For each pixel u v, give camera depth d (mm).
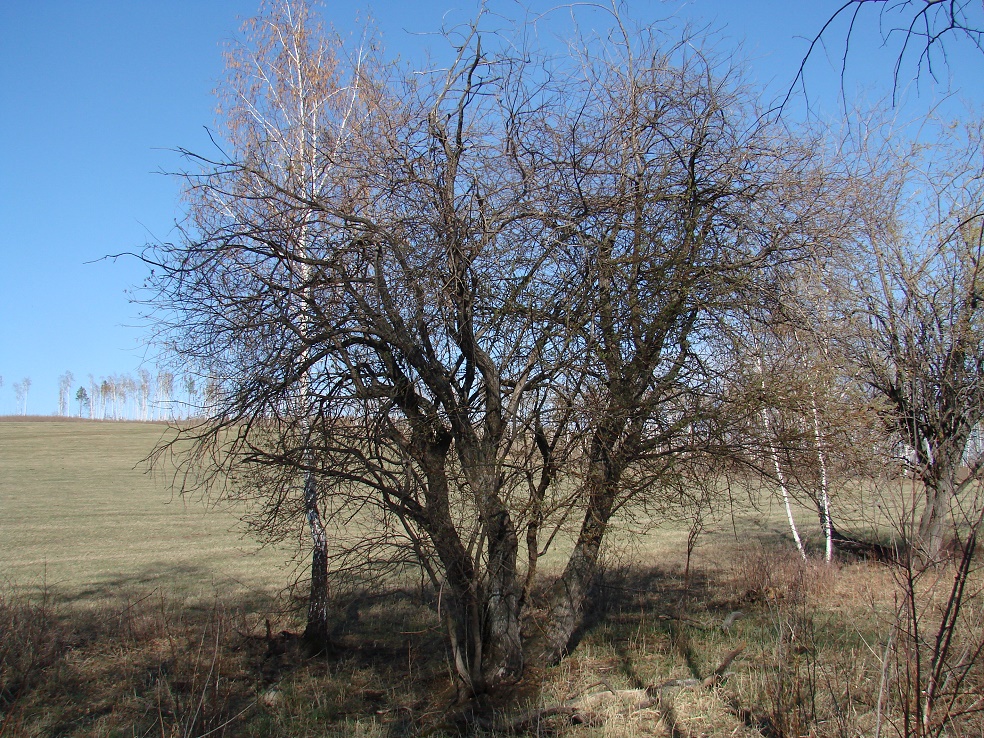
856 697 5930
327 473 6754
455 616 7207
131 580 14820
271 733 6820
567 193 7461
